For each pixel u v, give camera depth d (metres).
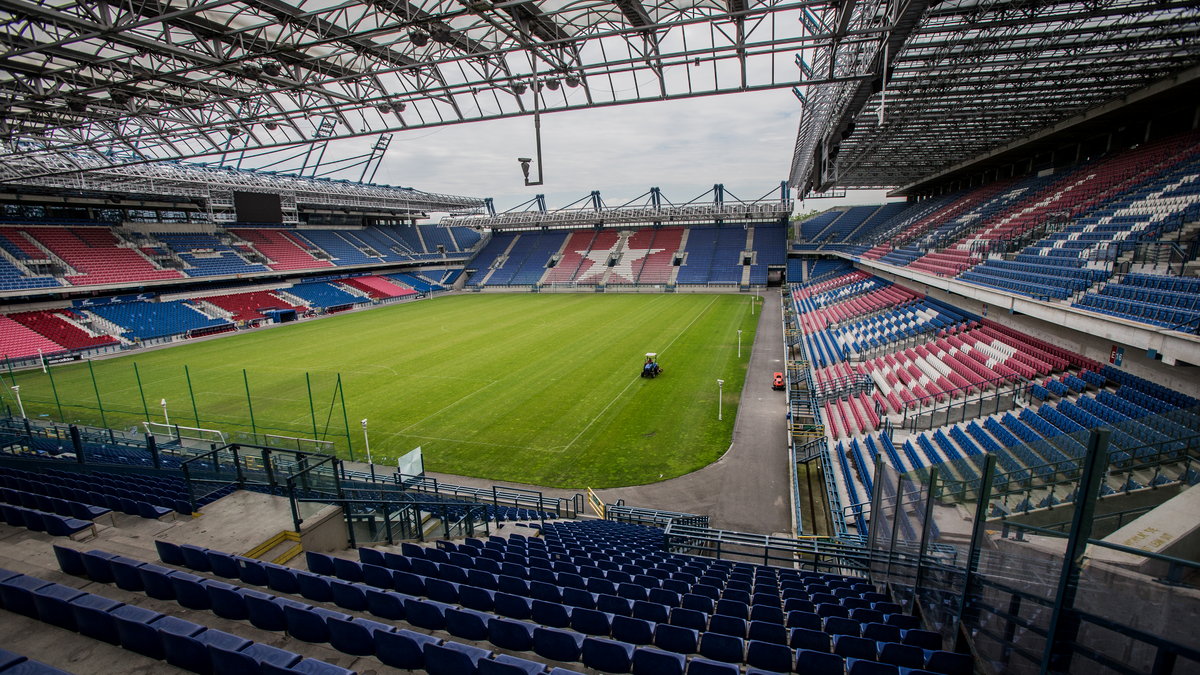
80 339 37.62
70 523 8.47
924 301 30.55
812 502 15.68
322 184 53.91
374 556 8.48
